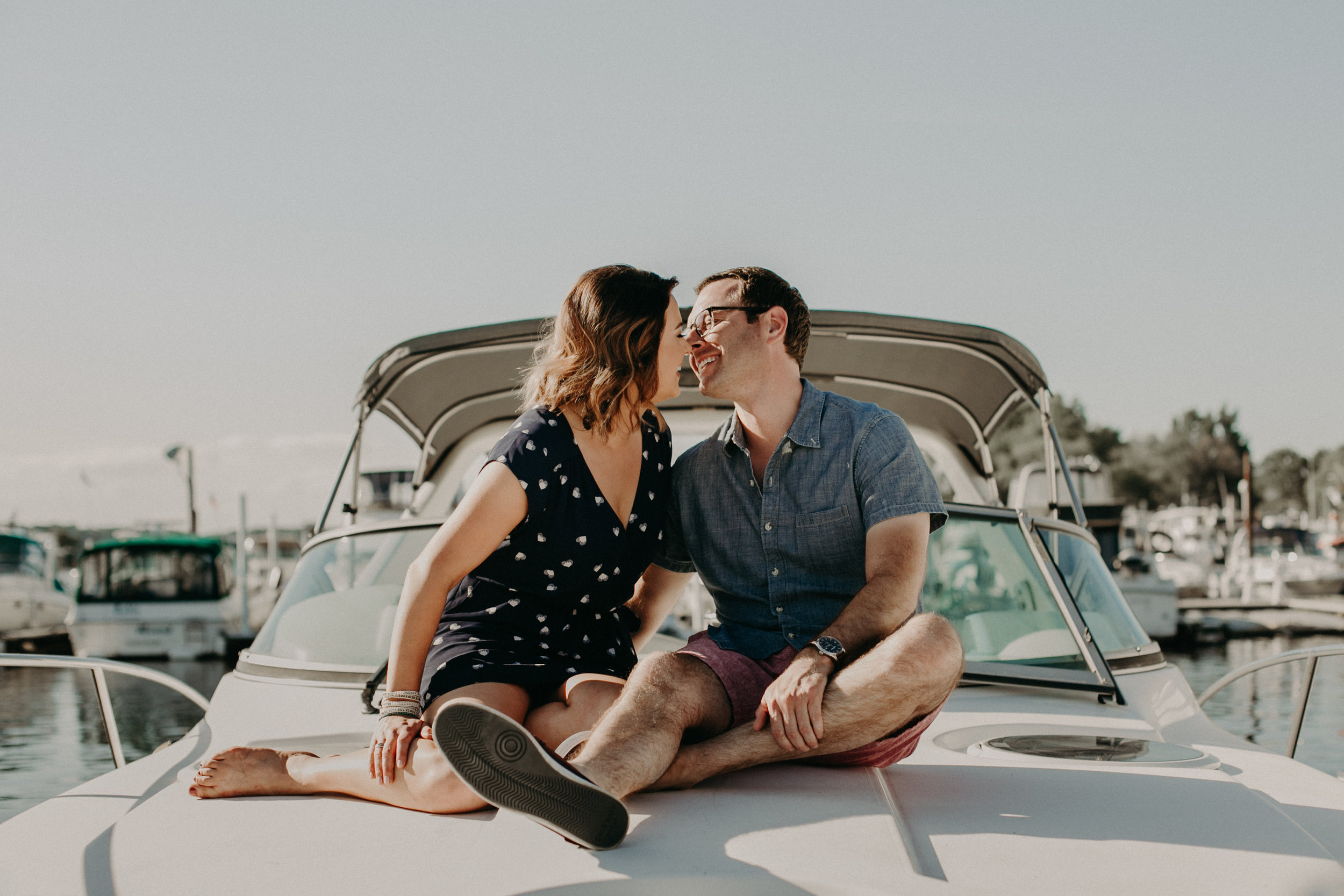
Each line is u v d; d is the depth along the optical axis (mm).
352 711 2766
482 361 4082
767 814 1741
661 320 2346
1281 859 1546
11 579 24078
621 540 2334
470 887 1477
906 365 4195
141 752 7938
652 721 1917
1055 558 3424
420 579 2105
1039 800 1835
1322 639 19562
